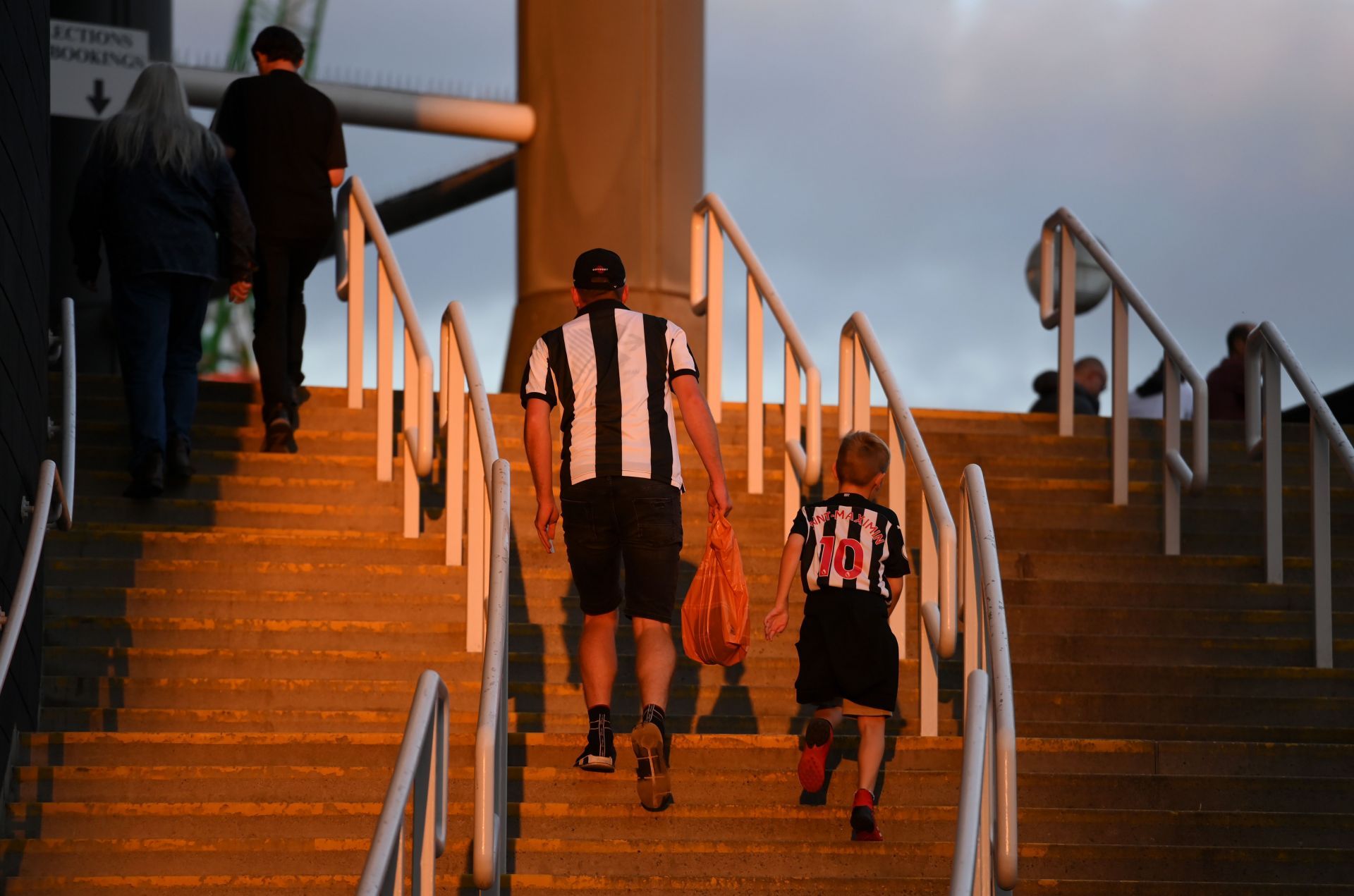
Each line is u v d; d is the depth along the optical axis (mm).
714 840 19344
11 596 20047
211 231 26516
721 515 20031
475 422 23031
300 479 27062
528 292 44750
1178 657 24562
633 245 44219
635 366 20188
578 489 19797
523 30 45938
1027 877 19562
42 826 19172
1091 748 21547
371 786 20266
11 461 20031
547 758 20594
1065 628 24922
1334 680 23984
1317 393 25000
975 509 20125
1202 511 28406
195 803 19500
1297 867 19875
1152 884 19281
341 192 32469
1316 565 24625
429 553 25672
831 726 19516
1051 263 31828
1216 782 21016
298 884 18547
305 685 22094
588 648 20062
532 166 45250
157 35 43250
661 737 19125
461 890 18812
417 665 22828
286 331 28906
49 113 23344
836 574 20109
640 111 44625
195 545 24781
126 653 22234
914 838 19953
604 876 18734
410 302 26453
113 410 28297
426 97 44875
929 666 22047
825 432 29938
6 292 19609
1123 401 28734
